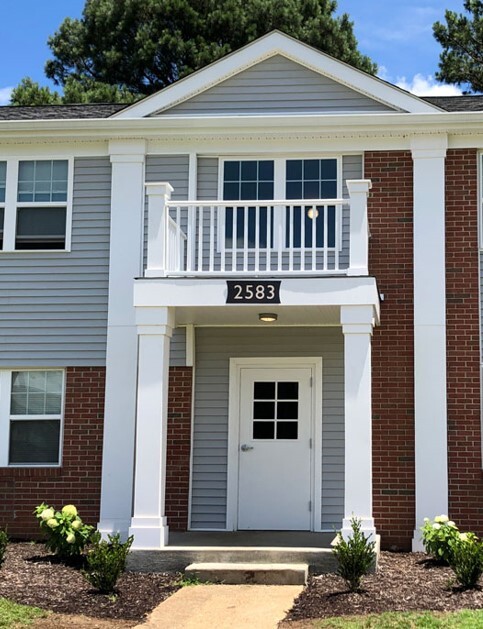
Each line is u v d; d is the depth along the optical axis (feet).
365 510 37.47
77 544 38.58
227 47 105.09
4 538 36.42
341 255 45.85
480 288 44.60
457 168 45.44
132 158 47.14
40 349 46.44
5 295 47.03
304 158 46.75
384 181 45.70
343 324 38.78
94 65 113.80
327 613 30.86
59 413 46.39
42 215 47.73
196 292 39.47
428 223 45.14
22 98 103.55
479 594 32.63
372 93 46.39
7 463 46.29
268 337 46.52
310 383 46.29
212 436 46.14
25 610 30.68
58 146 47.78
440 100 50.85
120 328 45.98
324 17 106.42
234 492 45.65
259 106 47.24
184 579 35.88
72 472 45.44
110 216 46.98
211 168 47.06
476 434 43.50
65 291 46.75
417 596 32.58
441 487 43.21
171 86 47.29
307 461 45.75
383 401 44.21
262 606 32.01
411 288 44.88
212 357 46.65
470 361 44.01
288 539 41.65
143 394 39.22
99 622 30.14
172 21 110.01
